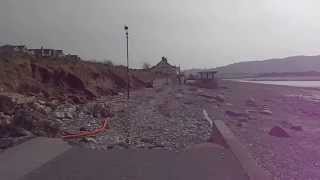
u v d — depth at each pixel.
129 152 18.86
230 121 39.78
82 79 52.88
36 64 48.09
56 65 52.34
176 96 69.50
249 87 130.12
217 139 23.39
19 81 40.53
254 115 52.03
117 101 48.75
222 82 144.25
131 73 92.44
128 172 15.03
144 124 31.14
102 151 19.05
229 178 14.42
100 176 14.45
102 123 29.47
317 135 34.19
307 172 18.27
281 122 45.75
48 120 26.23
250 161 17.39
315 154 23.81
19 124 22.69
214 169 15.66
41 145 19.25
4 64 41.41
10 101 27.61
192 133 27.27
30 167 15.41
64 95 44.12
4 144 18.89
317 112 63.34
